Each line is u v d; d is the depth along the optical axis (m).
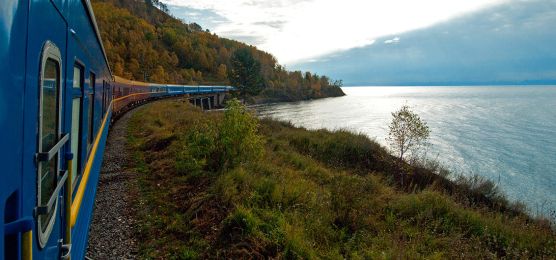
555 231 8.14
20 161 1.75
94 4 138.38
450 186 14.48
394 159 16.78
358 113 66.75
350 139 18.33
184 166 9.31
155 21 196.00
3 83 1.53
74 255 3.44
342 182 9.54
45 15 2.30
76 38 3.74
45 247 2.33
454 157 26.91
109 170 9.60
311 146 17.52
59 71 2.69
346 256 5.56
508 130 42.31
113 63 98.00
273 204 7.02
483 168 23.77
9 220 1.66
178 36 149.75
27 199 1.85
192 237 5.86
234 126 9.80
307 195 7.66
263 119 24.72
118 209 6.88
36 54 2.04
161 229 6.17
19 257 1.67
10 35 1.61
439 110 75.88
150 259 5.20
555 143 33.00
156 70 103.94
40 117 2.07
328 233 6.20
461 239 6.48
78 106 4.10
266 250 5.39
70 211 2.96
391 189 10.20
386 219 7.30
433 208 7.92
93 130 6.18
